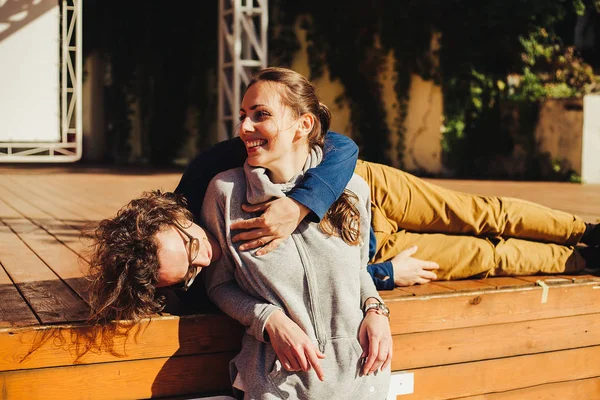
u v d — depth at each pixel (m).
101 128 14.62
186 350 2.40
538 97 11.12
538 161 11.01
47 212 5.45
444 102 11.54
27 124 8.80
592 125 10.41
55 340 2.21
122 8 14.35
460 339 2.88
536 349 3.06
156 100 14.23
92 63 14.40
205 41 13.74
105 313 2.24
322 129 2.42
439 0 11.41
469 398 2.94
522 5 10.97
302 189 2.24
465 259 3.04
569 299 3.11
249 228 2.23
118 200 6.48
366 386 2.27
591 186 9.59
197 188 2.50
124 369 2.32
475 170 11.70
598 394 3.25
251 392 2.23
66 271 3.08
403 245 3.02
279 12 12.41
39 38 8.73
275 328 2.15
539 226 3.18
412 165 11.99
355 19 12.30
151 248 2.15
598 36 12.70
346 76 12.51
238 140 2.52
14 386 2.18
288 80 2.27
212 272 2.37
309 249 2.26
